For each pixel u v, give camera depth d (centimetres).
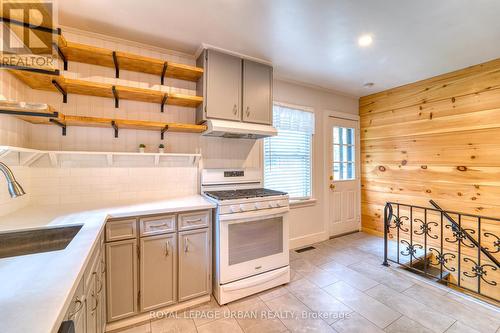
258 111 248
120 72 214
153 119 227
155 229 177
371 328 169
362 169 388
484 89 258
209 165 255
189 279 191
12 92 156
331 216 360
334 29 196
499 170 247
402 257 290
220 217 193
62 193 193
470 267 268
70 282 75
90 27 192
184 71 219
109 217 160
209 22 186
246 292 203
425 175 310
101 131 206
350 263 275
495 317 181
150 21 185
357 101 389
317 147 345
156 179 229
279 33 202
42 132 187
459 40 213
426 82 309
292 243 320
